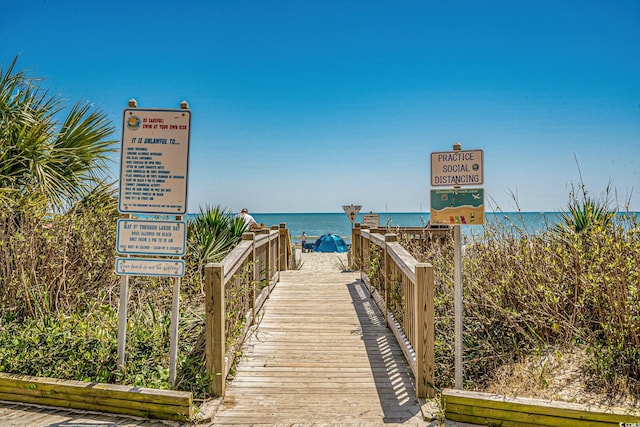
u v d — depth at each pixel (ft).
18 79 22.20
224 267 13.55
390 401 13.03
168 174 13.10
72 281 17.26
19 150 20.79
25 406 12.35
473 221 12.67
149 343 14.85
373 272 23.27
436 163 13.20
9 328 15.49
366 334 18.71
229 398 13.25
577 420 10.66
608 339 13.46
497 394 11.84
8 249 16.85
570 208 19.20
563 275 16.22
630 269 13.98
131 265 13.09
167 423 11.64
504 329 16.78
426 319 13.15
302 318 20.95
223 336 13.34
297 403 12.94
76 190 22.43
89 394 12.12
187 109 13.14
